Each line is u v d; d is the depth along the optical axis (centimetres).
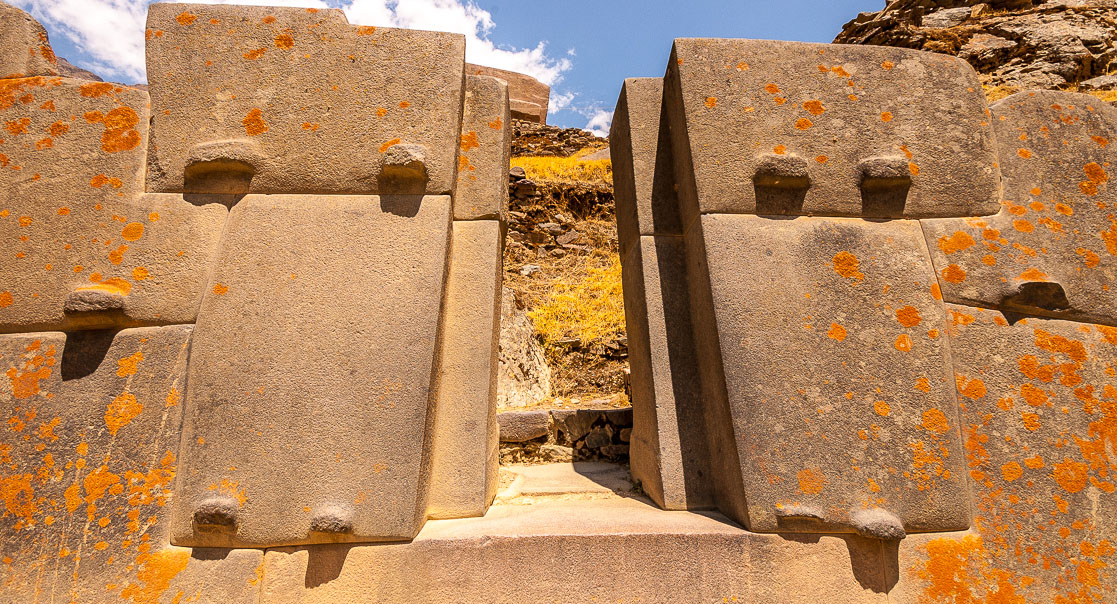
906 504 176
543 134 1500
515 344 457
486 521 185
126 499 168
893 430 182
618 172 279
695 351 220
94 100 199
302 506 168
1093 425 185
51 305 181
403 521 169
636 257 242
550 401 432
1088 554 174
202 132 197
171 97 198
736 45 219
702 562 170
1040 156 211
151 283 185
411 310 187
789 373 186
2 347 177
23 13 203
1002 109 219
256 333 181
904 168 203
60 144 193
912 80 217
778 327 191
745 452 181
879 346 189
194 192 195
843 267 197
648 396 226
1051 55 1088
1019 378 188
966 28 1237
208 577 162
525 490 243
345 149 200
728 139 209
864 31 1355
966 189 207
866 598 168
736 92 213
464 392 200
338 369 179
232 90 201
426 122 205
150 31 203
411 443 176
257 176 196
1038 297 193
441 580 165
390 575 165
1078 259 200
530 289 684
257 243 190
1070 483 180
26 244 185
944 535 175
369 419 176
